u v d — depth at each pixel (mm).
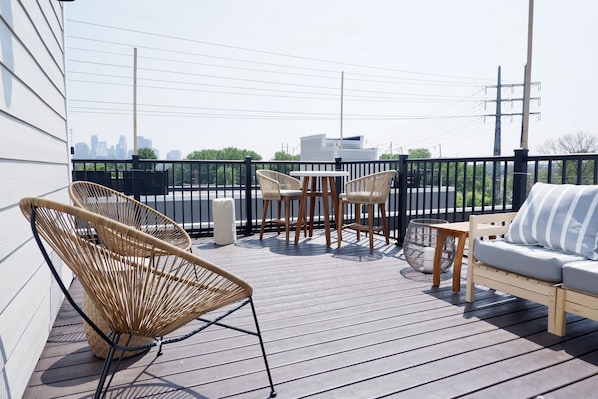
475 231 2547
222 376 1659
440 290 2822
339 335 2061
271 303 2543
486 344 1954
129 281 1230
